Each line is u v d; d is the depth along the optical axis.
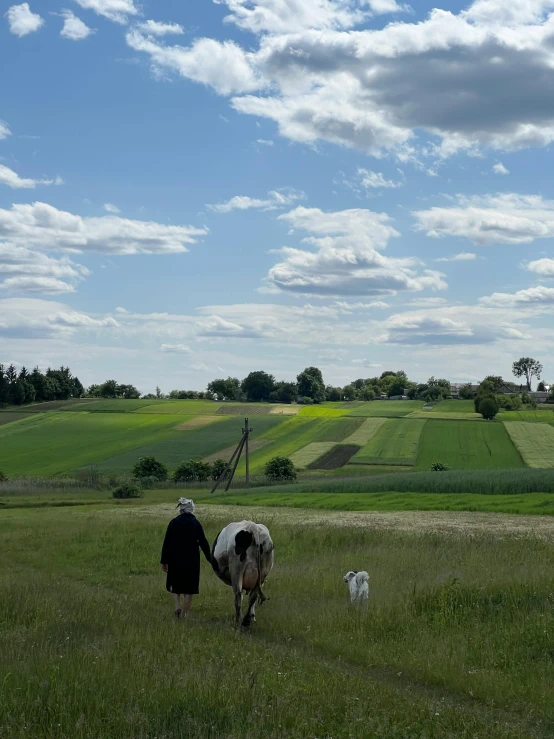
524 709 8.55
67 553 23.94
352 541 24.75
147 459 83.50
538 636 11.14
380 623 12.42
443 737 7.29
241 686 8.27
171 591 14.11
